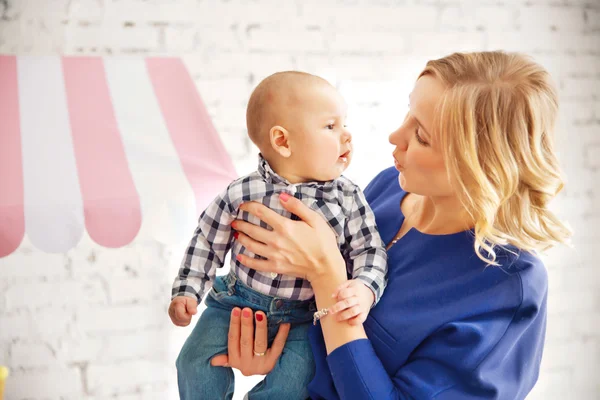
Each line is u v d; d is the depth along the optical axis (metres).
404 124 1.23
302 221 1.21
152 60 1.92
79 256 2.51
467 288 1.16
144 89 1.79
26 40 2.35
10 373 2.48
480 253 1.17
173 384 2.64
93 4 2.38
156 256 2.58
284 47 2.58
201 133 1.66
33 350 2.50
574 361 2.96
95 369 2.56
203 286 1.30
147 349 2.61
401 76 2.71
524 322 1.14
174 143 1.59
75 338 2.54
